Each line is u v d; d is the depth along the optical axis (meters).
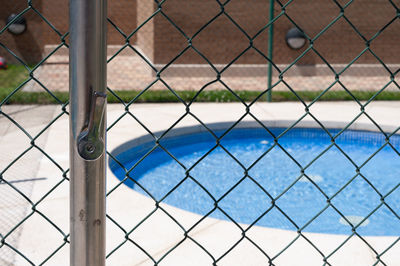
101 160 0.98
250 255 2.86
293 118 6.85
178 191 4.94
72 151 0.97
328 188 5.14
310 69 11.12
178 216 3.42
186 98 8.06
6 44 12.87
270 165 5.80
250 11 10.73
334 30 11.02
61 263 2.68
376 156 6.19
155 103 7.84
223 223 3.32
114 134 5.77
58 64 11.98
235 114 7.04
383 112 7.32
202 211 4.50
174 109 7.26
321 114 7.12
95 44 0.93
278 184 5.23
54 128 5.79
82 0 0.90
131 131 5.93
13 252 2.77
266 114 7.05
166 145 6.20
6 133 5.49
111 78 10.48
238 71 10.85
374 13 11.03
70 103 0.95
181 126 6.28
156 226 3.24
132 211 3.48
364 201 4.81
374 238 3.10
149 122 6.41
